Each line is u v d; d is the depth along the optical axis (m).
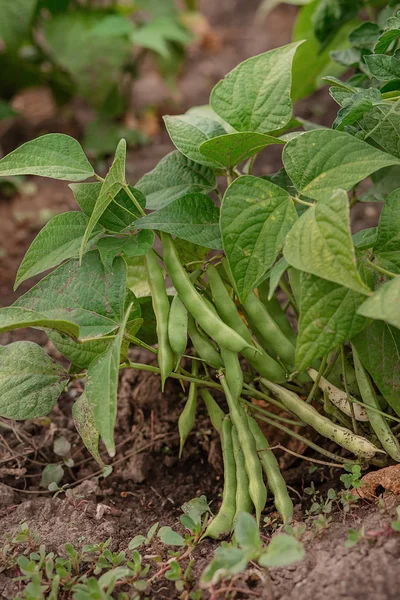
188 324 1.35
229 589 1.23
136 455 1.47
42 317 1.27
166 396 1.53
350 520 1.29
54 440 1.49
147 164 2.23
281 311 1.40
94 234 1.32
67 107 2.53
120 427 1.51
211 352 1.34
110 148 2.27
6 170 1.29
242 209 1.25
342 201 1.20
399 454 1.31
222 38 3.12
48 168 1.30
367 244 1.28
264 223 1.25
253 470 1.30
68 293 1.31
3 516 1.38
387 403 1.36
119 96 2.31
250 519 1.21
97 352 1.32
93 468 1.47
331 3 1.60
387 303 1.18
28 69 2.33
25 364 1.33
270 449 1.34
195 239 1.30
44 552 1.28
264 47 2.98
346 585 1.20
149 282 1.33
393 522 1.23
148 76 2.87
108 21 2.09
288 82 1.32
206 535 1.30
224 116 1.33
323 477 1.40
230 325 1.34
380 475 1.30
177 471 1.46
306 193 1.25
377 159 1.24
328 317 1.23
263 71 1.33
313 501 1.36
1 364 1.32
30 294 1.32
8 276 1.84
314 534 1.27
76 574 1.28
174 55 2.44
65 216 1.32
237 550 1.20
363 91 1.29
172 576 1.24
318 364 1.36
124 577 1.26
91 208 1.32
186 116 1.39
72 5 2.31
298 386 1.39
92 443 1.29
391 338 1.30
